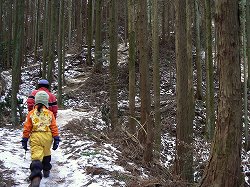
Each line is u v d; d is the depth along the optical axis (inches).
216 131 191.0
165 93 837.8
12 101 424.5
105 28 1168.2
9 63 989.2
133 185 227.8
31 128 198.2
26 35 1151.6
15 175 223.1
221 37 185.8
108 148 324.8
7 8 1000.9
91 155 285.6
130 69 386.3
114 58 412.2
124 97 768.3
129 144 357.7
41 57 1147.9
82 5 1244.5
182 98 291.4
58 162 269.4
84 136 381.4
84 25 1362.0
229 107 184.7
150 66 912.9
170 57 1036.5
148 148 315.9
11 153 272.2
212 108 433.4
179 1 292.5
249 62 641.6
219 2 185.6
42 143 194.7
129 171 265.6
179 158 286.0
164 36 1152.2
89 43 1018.7
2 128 401.7
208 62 434.3
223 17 184.5
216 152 189.8
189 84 446.6
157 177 263.1
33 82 895.1
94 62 935.7
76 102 712.4
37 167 185.3
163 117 648.4
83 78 898.1
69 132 400.2
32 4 1253.7
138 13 366.6
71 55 1103.6
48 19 758.5
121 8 1291.8
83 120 482.3
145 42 366.6
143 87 366.6
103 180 225.5
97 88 799.1
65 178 230.4
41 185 211.8
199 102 729.0
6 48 970.1
